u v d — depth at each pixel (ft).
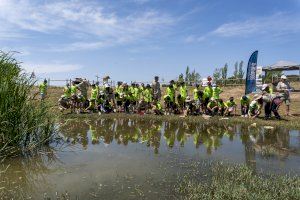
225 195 20.56
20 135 30.04
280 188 22.15
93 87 69.41
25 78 31.50
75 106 67.87
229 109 62.95
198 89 65.87
